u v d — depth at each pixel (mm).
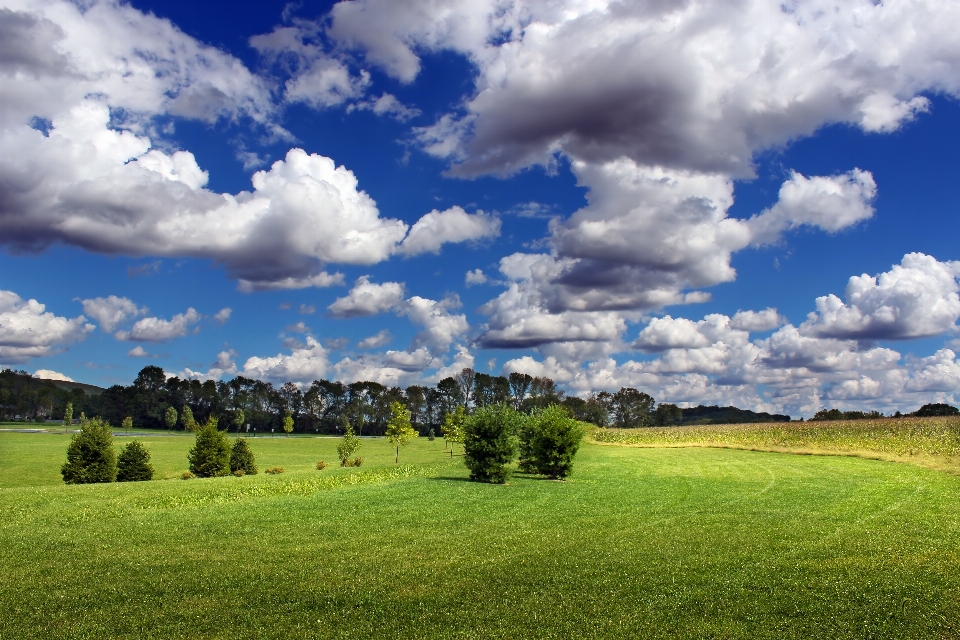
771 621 11680
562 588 14016
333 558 17266
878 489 34188
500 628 11391
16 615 12180
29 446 77875
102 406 166000
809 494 32750
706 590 13766
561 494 33000
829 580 14516
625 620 11773
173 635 11094
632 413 179500
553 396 171375
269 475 48875
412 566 16234
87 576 15180
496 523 23656
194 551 18266
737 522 23859
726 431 88250
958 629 11188
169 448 86312
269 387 186125
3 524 23219
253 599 13219
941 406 118562
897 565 16047
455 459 67750
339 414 183625
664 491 34500
